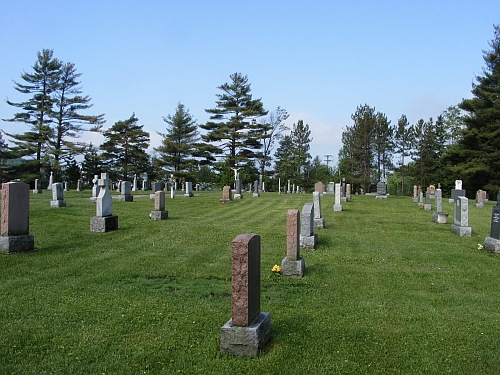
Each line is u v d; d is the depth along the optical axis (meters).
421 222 21.69
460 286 10.34
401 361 6.06
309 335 6.87
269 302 8.64
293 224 10.80
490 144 48.31
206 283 10.06
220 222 20.19
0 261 11.35
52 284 9.62
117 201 30.09
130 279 10.27
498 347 6.61
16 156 54.12
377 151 78.06
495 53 50.19
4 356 6.02
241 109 63.41
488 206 32.97
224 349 6.07
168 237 15.80
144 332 6.92
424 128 67.00
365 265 12.25
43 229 16.16
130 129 67.31
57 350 6.26
